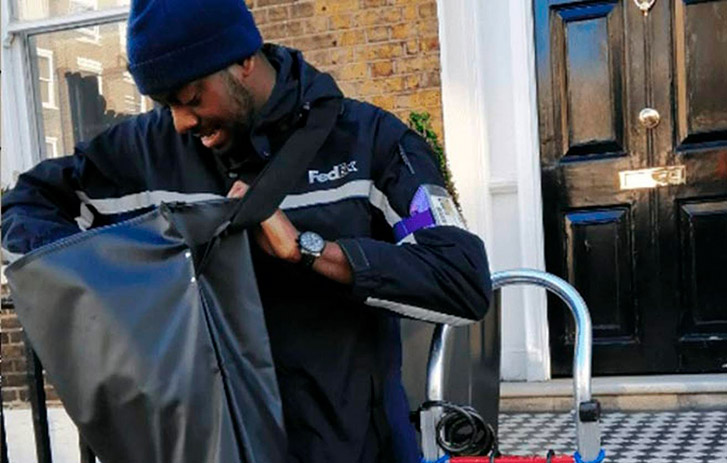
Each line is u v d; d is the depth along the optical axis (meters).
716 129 4.22
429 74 4.42
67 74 5.14
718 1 4.18
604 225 4.39
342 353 1.40
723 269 4.25
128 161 1.57
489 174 4.46
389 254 1.29
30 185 1.60
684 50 4.23
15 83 5.16
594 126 4.38
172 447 1.20
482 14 4.41
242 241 1.26
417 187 1.39
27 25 5.12
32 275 1.24
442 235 1.34
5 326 4.32
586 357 1.84
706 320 4.28
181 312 1.20
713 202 4.25
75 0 5.09
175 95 1.30
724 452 3.40
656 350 4.34
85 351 1.22
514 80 4.38
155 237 1.23
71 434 3.27
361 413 1.41
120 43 5.05
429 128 4.25
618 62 4.33
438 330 1.93
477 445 1.79
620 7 4.30
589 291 4.42
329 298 1.41
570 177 4.42
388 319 1.50
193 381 1.19
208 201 1.26
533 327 4.38
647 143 4.31
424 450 1.86
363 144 1.43
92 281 1.22
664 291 4.32
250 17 1.34
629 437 3.65
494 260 4.48
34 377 2.01
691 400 4.02
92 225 1.62
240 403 1.21
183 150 1.51
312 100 1.38
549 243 4.47
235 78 1.31
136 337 1.20
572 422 3.95
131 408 1.20
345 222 1.40
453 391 2.05
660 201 4.31
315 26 4.57
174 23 1.25
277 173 1.29
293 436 1.40
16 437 3.48
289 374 1.40
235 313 1.24
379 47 4.48
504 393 4.22
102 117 5.12
